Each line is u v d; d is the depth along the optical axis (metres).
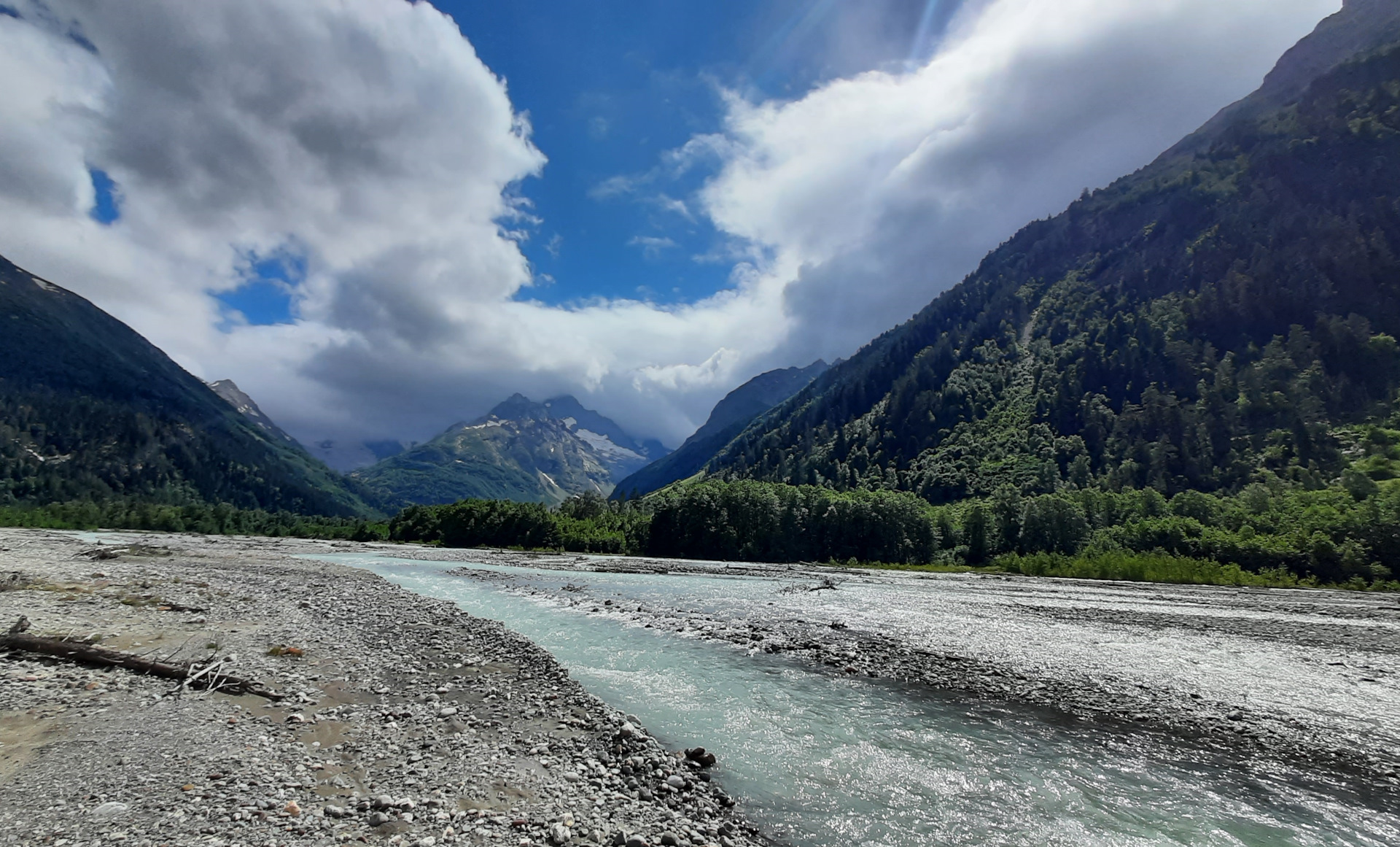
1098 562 77.75
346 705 14.30
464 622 25.55
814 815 10.41
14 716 11.93
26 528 100.75
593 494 158.25
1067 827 10.36
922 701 17.31
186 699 13.77
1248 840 10.12
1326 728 15.65
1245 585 69.88
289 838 8.11
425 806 9.40
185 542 79.75
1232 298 176.50
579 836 8.87
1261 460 122.50
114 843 7.66
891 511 100.00
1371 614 40.72
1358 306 158.50
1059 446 152.88
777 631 27.38
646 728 14.45
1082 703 17.45
